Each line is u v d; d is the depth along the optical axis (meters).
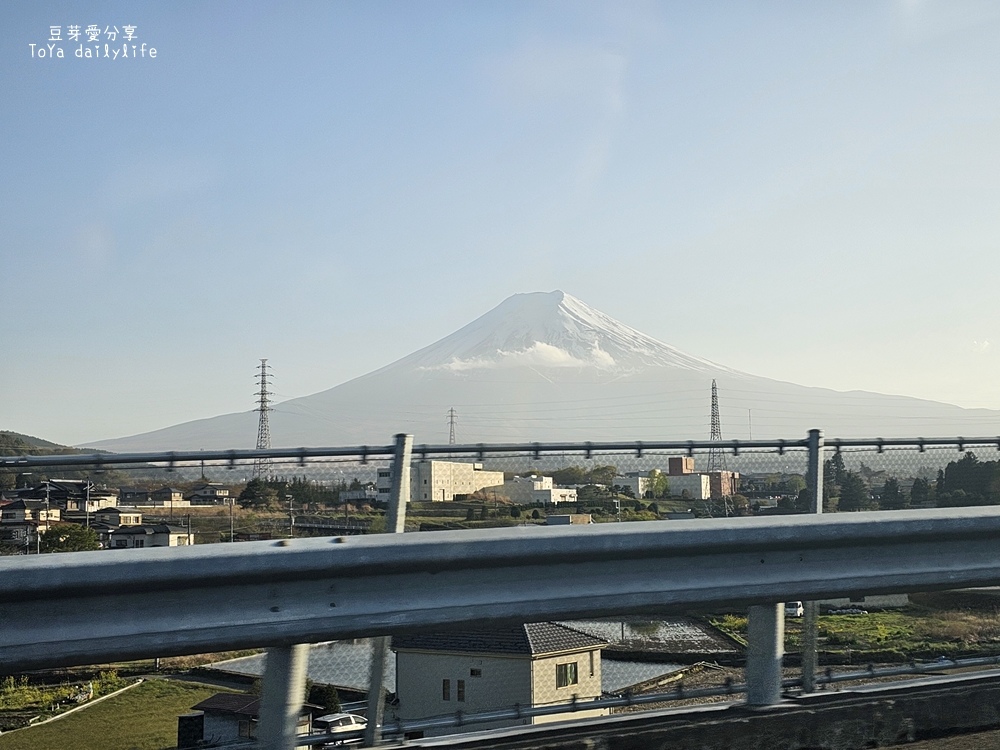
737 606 4.98
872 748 4.82
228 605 4.11
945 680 5.52
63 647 3.86
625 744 4.46
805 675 5.54
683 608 4.86
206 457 4.89
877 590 5.29
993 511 5.61
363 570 4.28
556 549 4.58
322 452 5.01
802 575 5.12
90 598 3.93
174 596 4.05
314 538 4.34
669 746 4.50
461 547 4.42
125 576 3.89
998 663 5.96
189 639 4.02
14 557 3.83
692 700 5.70
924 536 5.36
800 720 4.75
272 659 4.27
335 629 4.23
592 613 4.69
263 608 4.16
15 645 3.81
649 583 4.81
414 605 4.38
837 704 4.92
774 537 4.99
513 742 4.41
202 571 4.00
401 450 5.07
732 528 4.93
